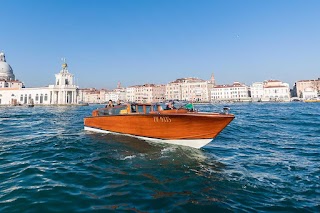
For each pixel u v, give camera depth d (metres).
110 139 11.95
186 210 4.86
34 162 8.12
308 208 4.97
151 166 7.69
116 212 4.69
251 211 4.86
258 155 9.61
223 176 6.92
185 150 9.81
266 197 5.52
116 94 158.38
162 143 10.94
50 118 33.16
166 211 4.80
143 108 12.82
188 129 9.95
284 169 7.61
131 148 10.07
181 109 11.48
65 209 4.75
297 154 9.77
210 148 10.86
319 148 10.89
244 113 42.03
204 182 6.41
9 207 4.79
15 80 149.75
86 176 6.66
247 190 5.92
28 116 38.59
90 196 5.38
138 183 6.24
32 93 125.38
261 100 130.38
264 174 7.13
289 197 5.50
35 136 14.45
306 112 40.81
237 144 12.02
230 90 132.00
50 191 5.56
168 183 6.29
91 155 9.07
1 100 129.38
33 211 4.64
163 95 144.25
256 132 16.64
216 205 5.09
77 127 19.41
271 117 31.19
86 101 169.12
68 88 123.44
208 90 133.38
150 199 5.32
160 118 10.26
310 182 6.41
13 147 10.74
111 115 12.92
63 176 6.64
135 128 11.70
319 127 18.89
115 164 7.86
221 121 9.27
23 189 5.66
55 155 9.09
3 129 18.64
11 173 6.91
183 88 134.75
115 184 6.14
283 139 13.57
